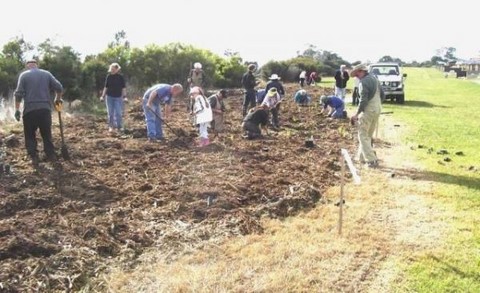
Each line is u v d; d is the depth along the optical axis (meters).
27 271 5.14
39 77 8.94
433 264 5.69
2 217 6.55
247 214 6.99
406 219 7.01
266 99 13.73
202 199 7.42
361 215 7.12
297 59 41.34
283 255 5.81
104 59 22.73
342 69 19.25
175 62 24.67
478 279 5.36
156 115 11.21
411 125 15.09
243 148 10.89
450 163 10.13
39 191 7.43
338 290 5.16
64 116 15.25
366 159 9.77
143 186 7.89
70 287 5.00
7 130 12.22
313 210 7.33
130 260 5.60
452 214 7.20
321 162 9.88
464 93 30.47
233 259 5.72
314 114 16.94
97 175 8.44
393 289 5.18
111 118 12.55
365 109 9.68
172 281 5.18
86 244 5.79
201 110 10.87
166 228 6.40
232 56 28.64
